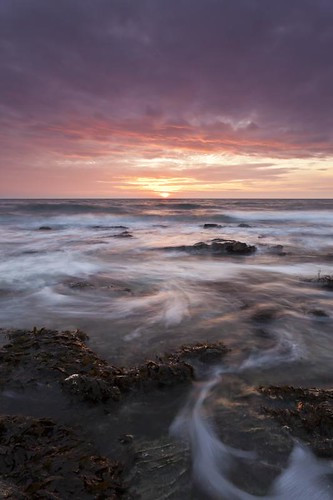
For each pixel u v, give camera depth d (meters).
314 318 7.35
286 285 10.40
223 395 4.43
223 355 5.48
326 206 65.25
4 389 4.45
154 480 3.12
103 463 3.26
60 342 5.66
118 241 21.03
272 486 3.09
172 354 5.42
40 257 15.35
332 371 5.10
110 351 5.72
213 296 9.08
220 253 16.48
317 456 3.38
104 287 9.81
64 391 4.39
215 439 3.62
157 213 45.12
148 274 11.98
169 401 4.32
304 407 4.01
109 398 4.29
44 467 3.17
